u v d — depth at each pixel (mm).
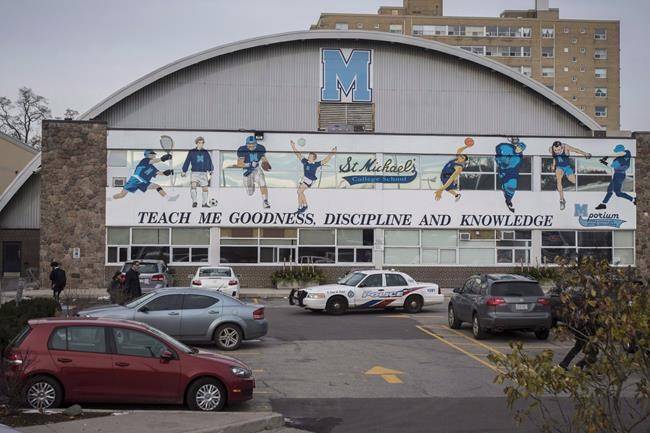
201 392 11438
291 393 13242
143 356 11375
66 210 36594
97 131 36906
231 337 18016
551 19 108688
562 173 39219
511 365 7258
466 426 10906
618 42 109812
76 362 11148
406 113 43844
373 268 38156
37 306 17344
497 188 38969
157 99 42781
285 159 38000
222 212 37469
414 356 17406
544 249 39156
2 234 44625
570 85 108562
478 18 106750
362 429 10727
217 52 42531
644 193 39500
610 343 7461
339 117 43438
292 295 28031
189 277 37219
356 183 38250
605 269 7848
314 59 43531
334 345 19078
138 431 9656
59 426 9781
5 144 52500
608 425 7414
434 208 38562
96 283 36531
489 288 19984
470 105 44375
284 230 38031
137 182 37031
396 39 43469
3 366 11203
